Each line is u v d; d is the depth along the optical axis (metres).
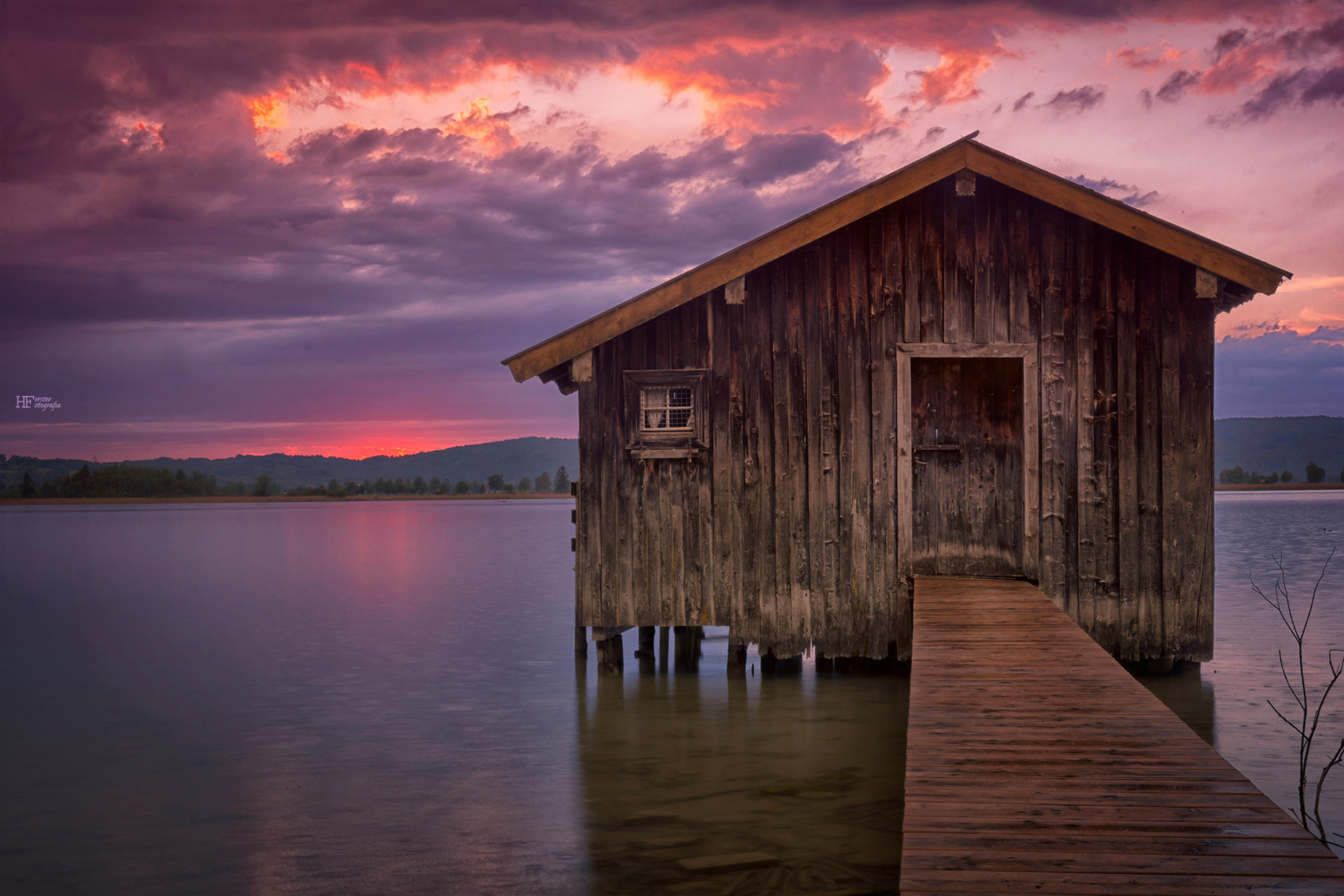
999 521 11.61
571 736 9.43
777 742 8.99
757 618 11.10
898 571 10.86
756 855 6.20
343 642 15.63
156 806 7.48
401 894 5.72
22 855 6.45
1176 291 10.45
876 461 10.90
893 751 8.64
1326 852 3.69
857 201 10.66
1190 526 10.45
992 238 10.74
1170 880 3.46
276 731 9.88
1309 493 139.88
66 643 15.74
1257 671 11.73
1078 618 10.57
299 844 6.60
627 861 6.13
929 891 3.42
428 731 9.77
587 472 11.42
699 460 11.22
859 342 10.95
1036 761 4.88
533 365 11.27
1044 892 3.40
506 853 6.33
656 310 11.01
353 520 77.44
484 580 26.22
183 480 187.00
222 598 22.08
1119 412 10.54
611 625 11.42
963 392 11.73
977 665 7.06
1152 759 4.89
